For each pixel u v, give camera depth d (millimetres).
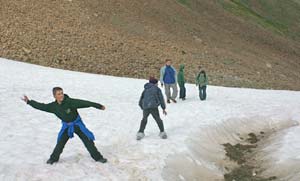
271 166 10188
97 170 8805
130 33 41938
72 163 9055
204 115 15484
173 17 52188
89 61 32938
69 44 34812
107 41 37812
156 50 39375
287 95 26266
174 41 44094
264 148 11773
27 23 35875
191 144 11195
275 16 79938
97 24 41156
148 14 49438
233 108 17672
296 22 82062
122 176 8656
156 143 10977
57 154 8898
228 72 38375
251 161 10922
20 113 13898
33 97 17391
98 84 24141
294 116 16719
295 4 93312
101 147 10445
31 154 9492
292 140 12055
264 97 24000
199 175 9617
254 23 68312
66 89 20812
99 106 8492
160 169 9227
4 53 30297
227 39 53656
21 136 10984
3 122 12383
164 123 13672
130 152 10164
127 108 16422
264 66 46375
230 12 68062
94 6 45125
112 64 33469
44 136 11180
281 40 65500
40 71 26750
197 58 40531
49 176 8266
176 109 16719
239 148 12250
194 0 63125
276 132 14000
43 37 34469
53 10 40375
